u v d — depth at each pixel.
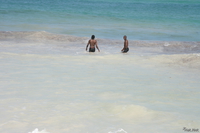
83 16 50.38
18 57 15.47
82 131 5.86
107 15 53.91
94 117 6.76
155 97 8.80
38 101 7.98
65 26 36.75
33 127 6.01
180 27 40.69
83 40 25.69
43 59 15.27
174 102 8.25
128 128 6.05
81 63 14.63
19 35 26.05
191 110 7.44
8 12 50.00
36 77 11.16
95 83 10.54
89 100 8.22
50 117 6.68
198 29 38.88
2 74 11.49
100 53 19.33
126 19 48.84
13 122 6.29
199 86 10.49
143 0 116.62
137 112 7.12
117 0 110.19
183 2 110.12
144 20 48.53
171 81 11.32
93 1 97.31
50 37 25.89
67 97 8.50
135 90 9.66
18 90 9.16
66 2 86.31
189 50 22.84
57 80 10.79
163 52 21.41
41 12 53.25
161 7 81.62
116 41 26.33
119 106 7.57
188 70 13.70
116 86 10.19
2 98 8.20
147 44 25.12
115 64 14.78
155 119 6.65
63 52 18.91
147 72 13.03
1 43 21.55
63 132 5.78
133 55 18.14
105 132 5.81
